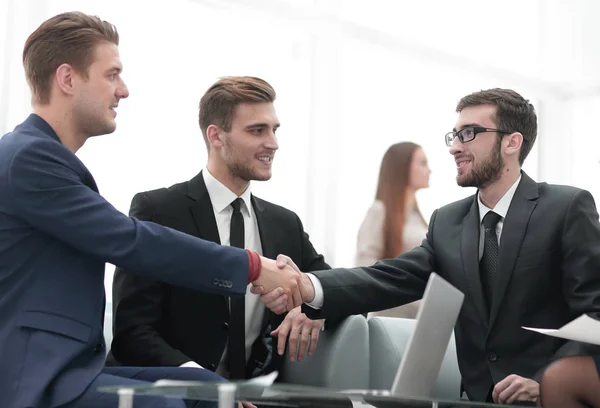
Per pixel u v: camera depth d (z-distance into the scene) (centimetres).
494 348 260
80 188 210
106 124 228
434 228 288
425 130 467
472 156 276
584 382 231
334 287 266
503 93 280
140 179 350
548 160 541
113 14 347
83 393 193
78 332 201
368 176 440
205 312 268
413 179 427
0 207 204
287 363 288
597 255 255
